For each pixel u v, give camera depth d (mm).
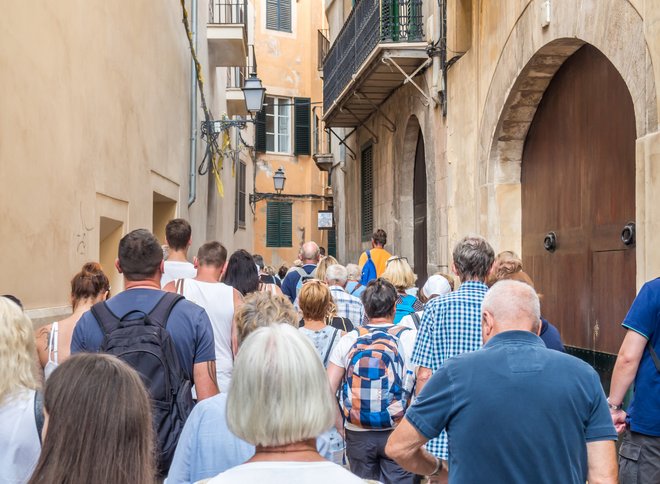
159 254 3639
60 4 5543
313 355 1873
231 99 18344
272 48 26500
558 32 7215
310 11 27375
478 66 9555
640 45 5715
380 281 4660
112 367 1740
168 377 3244
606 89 7137
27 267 4867
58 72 5504
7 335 2576
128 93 7746
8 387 2535
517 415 2473
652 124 5520
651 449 3807
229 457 2617
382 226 15344
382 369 4289
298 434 1806
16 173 4660
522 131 9008
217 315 4488
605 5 6289
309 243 9508
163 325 3441
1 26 4383
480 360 2590
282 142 26875
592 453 2516
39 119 5094
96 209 6555
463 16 10250
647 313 3812
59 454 1656
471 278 3939
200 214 13609
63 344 3924
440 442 3824
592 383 2551
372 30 12336
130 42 7824
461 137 10234
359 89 13781
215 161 14539
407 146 13445
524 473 2447
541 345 2643
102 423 1672
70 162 5805
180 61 10953
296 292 9164
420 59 11547
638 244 5637
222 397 2736
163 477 3209
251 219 24844
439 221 11141
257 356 1828
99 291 4145
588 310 7531
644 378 3838
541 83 8359
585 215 7617
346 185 19641
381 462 4438
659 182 5316
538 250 8797
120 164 7418
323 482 1765
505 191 9172
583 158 7656
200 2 13102
